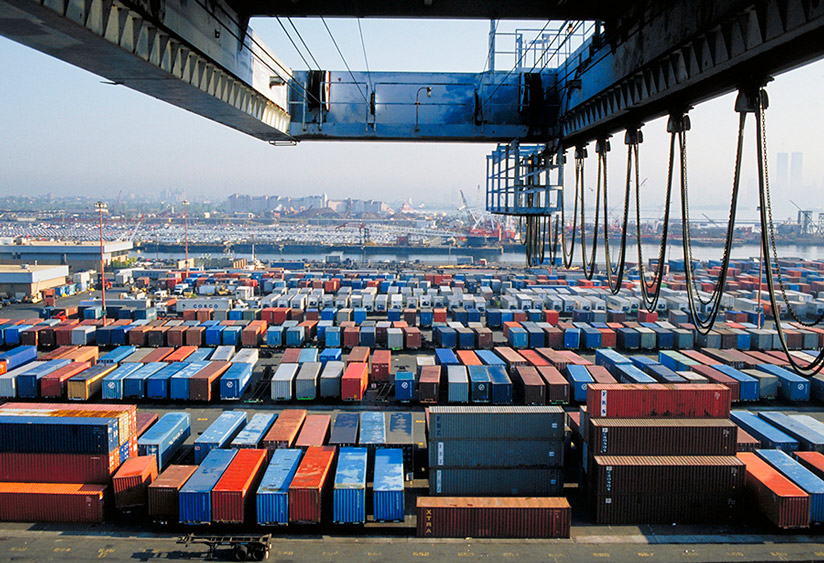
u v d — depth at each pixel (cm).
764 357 5781
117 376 5088
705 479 3181
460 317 8269
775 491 3055
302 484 3028
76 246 14062
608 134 3194
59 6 1473
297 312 8150
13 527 3128
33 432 3281
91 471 3272
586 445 3431
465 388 4941
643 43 2430
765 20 1686
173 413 4166
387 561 2839
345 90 3681
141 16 1839
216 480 3120
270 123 3319
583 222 3566
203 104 2706
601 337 6919
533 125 3716
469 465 3428
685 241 2267
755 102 1886
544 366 5416
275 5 2647
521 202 4294
